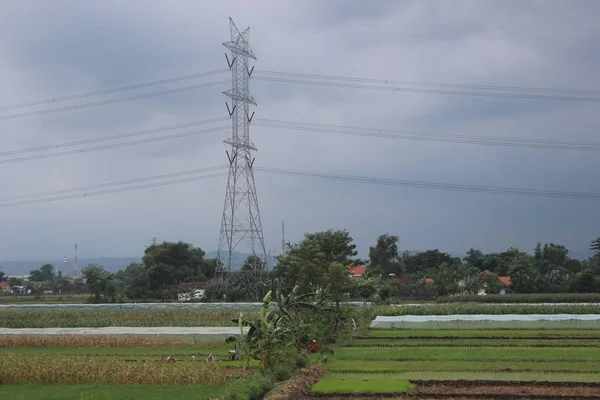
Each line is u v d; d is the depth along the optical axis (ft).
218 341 164.66
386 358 123.34
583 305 225.15
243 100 302.04
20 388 100.94
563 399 83.30
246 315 227.81
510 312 213.87
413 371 107.34
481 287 366.84
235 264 393.70
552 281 351.87
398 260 442.50
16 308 300.81
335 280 224.12
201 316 230.27
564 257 428.97
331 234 304.09
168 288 399.65
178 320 218.59
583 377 98.43
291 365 106.83
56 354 140.26
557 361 115.75
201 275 443.32
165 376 103.35
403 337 158.92
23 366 108.47
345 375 105.29
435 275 354.74
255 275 332.19
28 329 201.16
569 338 152.46
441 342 149.18
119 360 120.47
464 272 357.00
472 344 144.36
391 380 97.55
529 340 149.59
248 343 113.91
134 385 101.60
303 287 245.45
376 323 182.39
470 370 107.34
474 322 178.40
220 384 100.89
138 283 404.77
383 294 276.21
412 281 396.78
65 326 214.48
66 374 107.04
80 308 294.46
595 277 339.36
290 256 297.33
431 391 89.71
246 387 87.86
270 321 119.14
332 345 147.23
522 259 357.20
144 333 173.99
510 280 354.95
